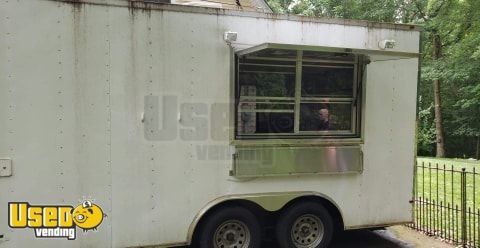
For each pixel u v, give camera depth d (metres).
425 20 18.67
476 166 13.28
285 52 4.81
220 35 4.57
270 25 4.76
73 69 4.07
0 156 3.89
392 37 5.32
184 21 4.43
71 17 4.05
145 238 4.39
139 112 4.31
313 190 4.98
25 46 3.92
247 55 4.68
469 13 16.94
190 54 4.46
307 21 4.91
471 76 18.16
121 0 4.20
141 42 4.29
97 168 4.20
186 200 4.51
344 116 5.15
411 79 5.43
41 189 4.03
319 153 4.96
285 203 4.85
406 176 5.45
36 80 3.96
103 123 4.20
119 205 4.29
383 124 5.30
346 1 19.75
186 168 4.50
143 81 4.31
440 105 20.56
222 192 4.63
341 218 5.15
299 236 5.01
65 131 4.07
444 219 6.31
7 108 3.89
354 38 5.13
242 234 4.78
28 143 3.96
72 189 4.12
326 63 5.00
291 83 4.88
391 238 5.89
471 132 21.83
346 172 5.09
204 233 4.60
